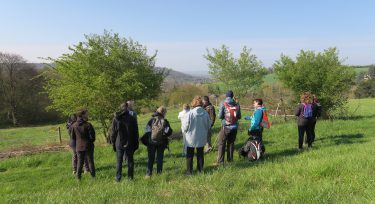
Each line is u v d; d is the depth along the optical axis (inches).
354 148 424.5
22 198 299.4
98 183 387.5
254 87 1176.2
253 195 233.5
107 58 669.9
